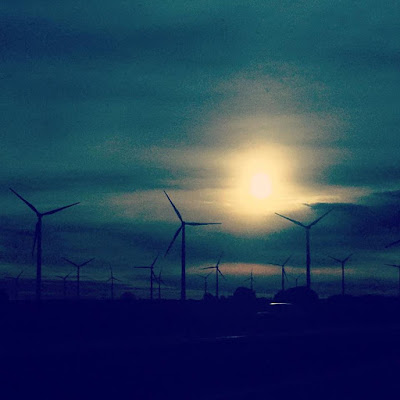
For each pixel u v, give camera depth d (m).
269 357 66.12
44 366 47.88
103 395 46.25
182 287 98.69
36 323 96.25
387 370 66.25
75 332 98.44
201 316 116.12
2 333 91.75
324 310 152.12
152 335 100.88
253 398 45.62
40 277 93.12
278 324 124.06
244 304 149.12
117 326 106.69
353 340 81.12
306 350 71.88
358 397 47.97
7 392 44.25
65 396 45.06
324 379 57.72
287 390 49.91
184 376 55.41
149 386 50.22
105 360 51.78
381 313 166.25
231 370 60.12
